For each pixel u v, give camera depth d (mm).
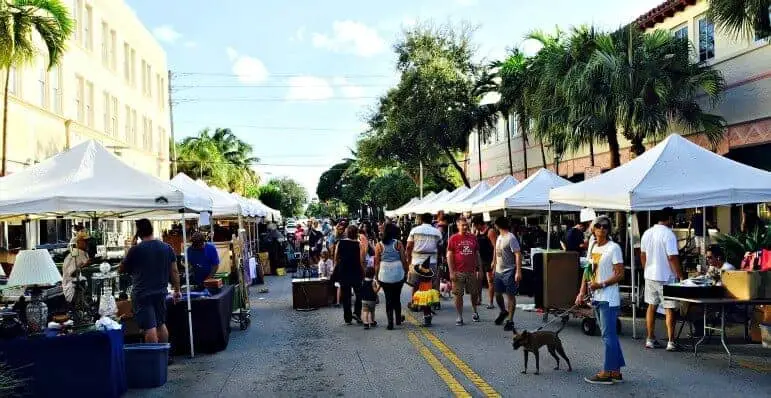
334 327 12578
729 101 17922
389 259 12086
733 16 12883
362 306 12695
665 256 9703
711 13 13250
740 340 10305
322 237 24953
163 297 8992
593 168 18516
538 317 13094
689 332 10852
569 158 27328
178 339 10180
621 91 17391
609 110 17891
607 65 17469
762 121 16797
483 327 12039
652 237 9812
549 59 20125
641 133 17609
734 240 11984
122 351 7859
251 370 9023
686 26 19953
